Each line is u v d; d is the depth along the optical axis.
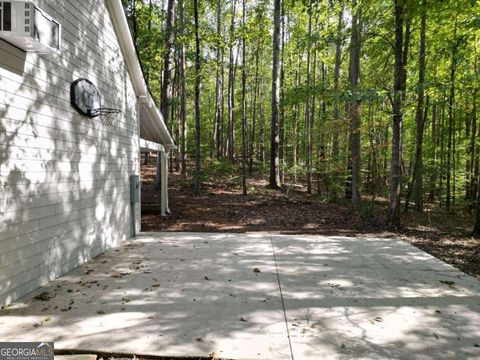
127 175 6.96
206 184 15.26
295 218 9.59
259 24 13.95
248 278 4.44
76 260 4.87
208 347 2.68
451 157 13.69
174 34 12.75
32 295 3.72
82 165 5.03
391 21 8.91
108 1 5.89
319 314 3.35
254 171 21.20
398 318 3.29
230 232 7.94
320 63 20.53
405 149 14.13
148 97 7.60
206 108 25.52
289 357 2.56
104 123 5.82
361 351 2.66
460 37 8.95
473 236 7.52
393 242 6.79
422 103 9.35
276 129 14.88
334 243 6.63
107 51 5.93
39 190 3.96
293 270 4.82
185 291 3.93
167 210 9.89
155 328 2.99
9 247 3.46
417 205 11.56
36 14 3.25
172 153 18.84
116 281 4.25
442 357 2.60
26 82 3.70
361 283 4.31
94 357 2.53
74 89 4.67
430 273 4.78
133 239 6.87
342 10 10.95
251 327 3.04
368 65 12.95
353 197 10.58
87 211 5.21
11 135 3.47
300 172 15.39
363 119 10.87
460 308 3.55
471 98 10.53
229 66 18.33
